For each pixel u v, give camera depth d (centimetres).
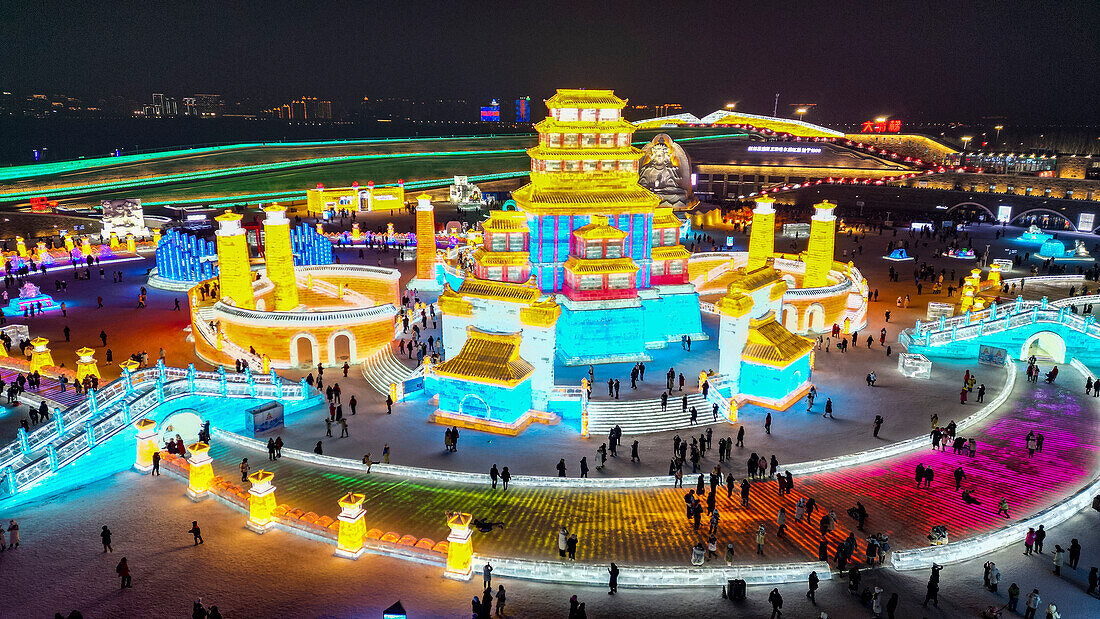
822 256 6231
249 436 3894
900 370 4875
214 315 5400
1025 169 13775
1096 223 10356
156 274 7462
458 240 9106
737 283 4478
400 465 3509
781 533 2761
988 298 6775
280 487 3250
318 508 3020
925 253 9219
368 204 12794
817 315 5816
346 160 15538
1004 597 2366
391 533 2652
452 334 4541
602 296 4984
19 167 12681
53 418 3631
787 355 4241
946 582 2448
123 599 2261
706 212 12244
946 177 13212
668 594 2373
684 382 4475
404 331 5631
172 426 3869
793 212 13088
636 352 4984
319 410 4319
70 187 12975
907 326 5978
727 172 15838
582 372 4691
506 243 5356
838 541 2717
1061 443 3728
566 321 4922
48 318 6041
